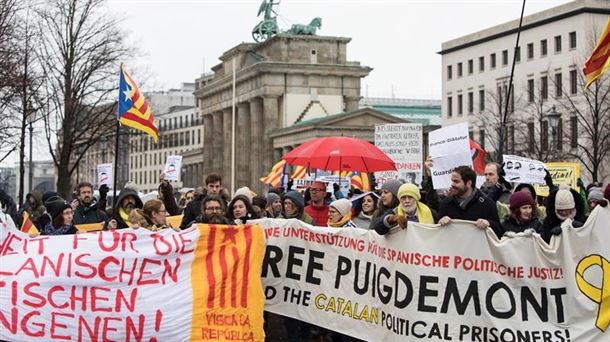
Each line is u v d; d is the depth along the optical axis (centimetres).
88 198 1688
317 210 1545
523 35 10188
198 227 1217
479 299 1178
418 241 1196
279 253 1315
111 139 5994
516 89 10288
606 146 6969
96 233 1208
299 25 12569
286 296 1315
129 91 1878
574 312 1156
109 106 5884
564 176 2256
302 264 1305
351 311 1269
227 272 1210
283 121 12144
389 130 2289
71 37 5412
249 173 12900
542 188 1917
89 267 1194
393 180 1370
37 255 1194
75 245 1200
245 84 12688
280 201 1709
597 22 9288
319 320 1295
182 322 1194
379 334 1238
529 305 1167
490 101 10012
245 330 1204
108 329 1190
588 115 7650
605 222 1155
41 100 4994
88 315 1189
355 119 10656
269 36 13538
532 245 1166
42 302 1184
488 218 1220
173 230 1217
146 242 1209
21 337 1178
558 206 1189
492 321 1173
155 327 1190
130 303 1192
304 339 1390
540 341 1159
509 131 8788
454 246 1184
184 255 1210
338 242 1284
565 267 1157
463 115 11531
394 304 1212
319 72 12188
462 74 11562
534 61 9988
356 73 12338
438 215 1266
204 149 14338
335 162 1933
